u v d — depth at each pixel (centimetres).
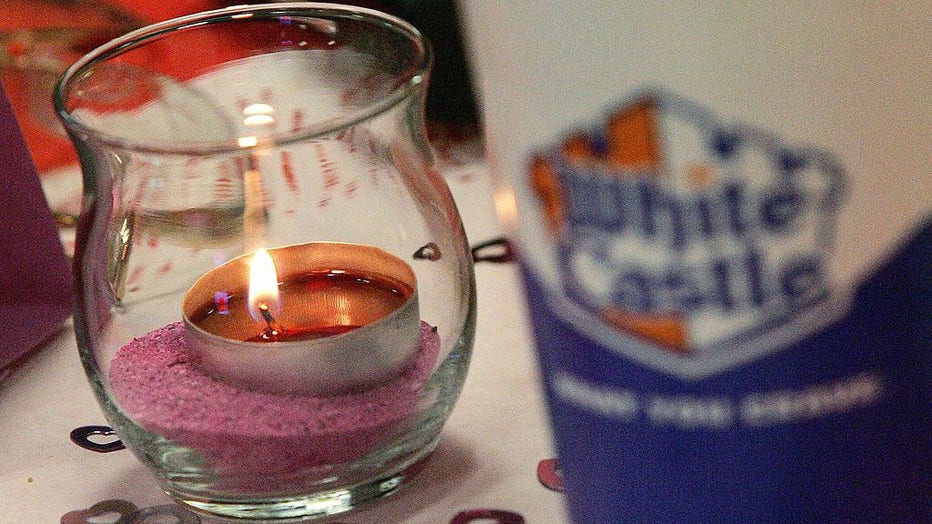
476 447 51
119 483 51
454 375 50
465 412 53
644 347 42
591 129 42
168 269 52
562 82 42
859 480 42
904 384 42
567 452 44
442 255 51
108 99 53
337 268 52
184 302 51
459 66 63
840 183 40
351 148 51
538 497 50
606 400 43
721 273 42
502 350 54
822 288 41
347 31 53
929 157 40
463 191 61
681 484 43
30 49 64
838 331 42
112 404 50
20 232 56
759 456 42
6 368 56
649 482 43
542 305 43
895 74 39
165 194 51
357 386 49
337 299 52
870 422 42
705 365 42
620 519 43
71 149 64
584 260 42
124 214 51
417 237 51
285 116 54
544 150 42
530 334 44
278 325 51
